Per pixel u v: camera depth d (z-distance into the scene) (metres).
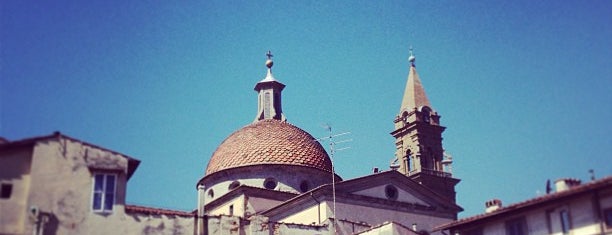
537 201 34.69
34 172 36.00
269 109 71.69
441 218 57.94
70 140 37.56
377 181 56.06
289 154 62.41
